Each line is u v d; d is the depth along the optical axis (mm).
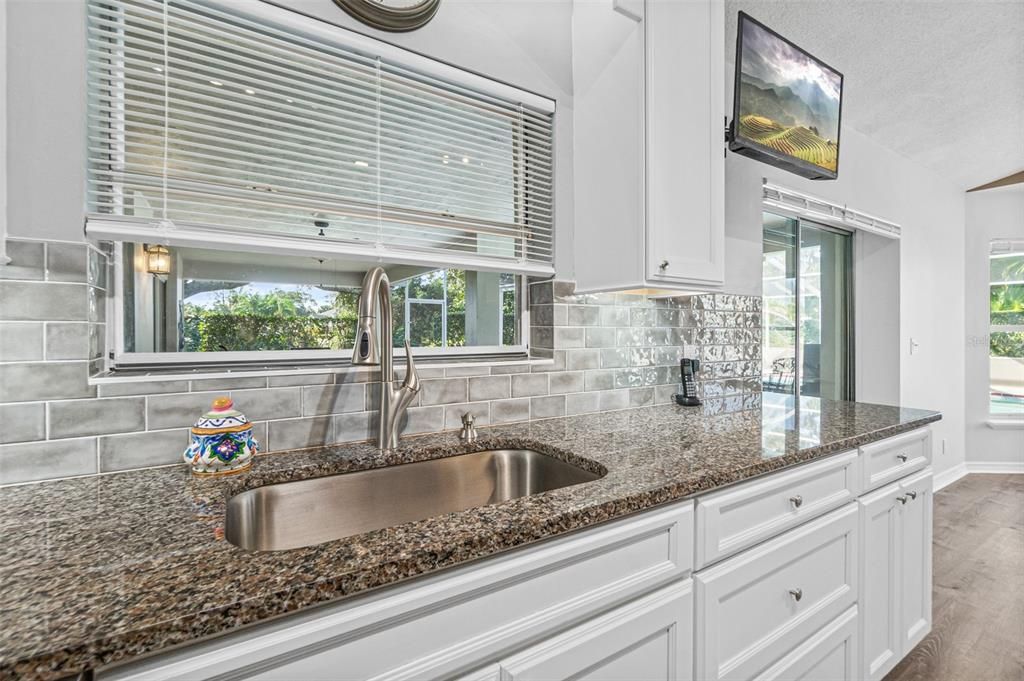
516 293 1709
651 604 898
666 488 912
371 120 1273
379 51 1273
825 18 2064
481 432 1398
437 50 1369
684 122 1492
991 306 4168
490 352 1632
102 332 1054
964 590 2225
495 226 1525
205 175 1048
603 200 1547
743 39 1733
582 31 1630
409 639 637
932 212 3725
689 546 970
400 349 1477
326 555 628
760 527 1116
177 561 611
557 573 781
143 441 999
